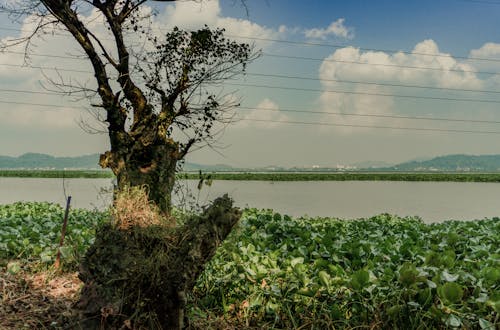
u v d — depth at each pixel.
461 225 12.93
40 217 13.52
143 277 4.89
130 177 8.14
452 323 5.10
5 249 8.50
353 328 5.59
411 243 9.27
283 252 8.45
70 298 6.50
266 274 6.50
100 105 9.16
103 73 9.20
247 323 6.08
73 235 9.46
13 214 14.13
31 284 6.99
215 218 5.34
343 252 7.96
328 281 6.07
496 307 5.21
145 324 4.95
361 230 11.97
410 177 69.69
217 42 10.09
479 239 10.42
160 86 9.84
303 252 8.06
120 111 9.02
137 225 5.24
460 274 6.21
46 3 9.41
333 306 5.71
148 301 4.99
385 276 6.05
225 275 6.86
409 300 5.55
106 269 4.89
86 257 5.03
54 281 7.25
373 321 5.60
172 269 4.98
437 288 5.48
